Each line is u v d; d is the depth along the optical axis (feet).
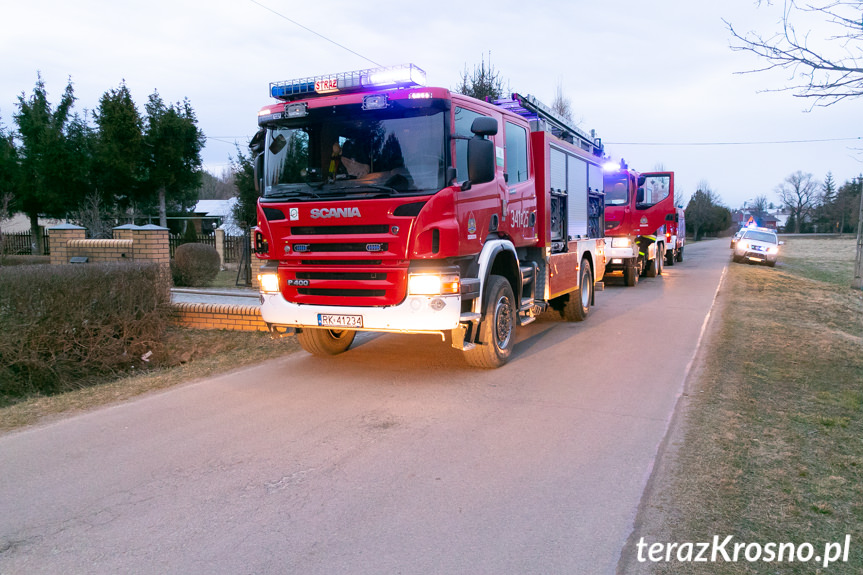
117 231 35.58
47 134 83.92
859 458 13.64
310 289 19.58
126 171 88.02
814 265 101.04
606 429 15.58
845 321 35.99
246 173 67.97
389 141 18.61
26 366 22.95
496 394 18.74
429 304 18.02
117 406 17.56
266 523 10.70
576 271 31.27
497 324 21.57
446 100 18.12
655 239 60.49
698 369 21.89
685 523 10.75
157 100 94.07
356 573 9.22
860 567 9.37
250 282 48.85
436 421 16.20
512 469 13.07
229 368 22.06
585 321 32.96
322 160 19.35
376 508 11.28
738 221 345.72
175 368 22.88
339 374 21.13
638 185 57.26
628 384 19.92
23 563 9.43
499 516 11.00
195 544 10.01
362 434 15.19
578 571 9.32
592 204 35.86
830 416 16.61
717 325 31.42
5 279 21.71
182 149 93.97
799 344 26.48
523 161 24.80
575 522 10.80
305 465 13.24
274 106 19.92
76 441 14.67
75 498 11.64
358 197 18.42
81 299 24.11
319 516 10.96
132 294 26.21
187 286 47.83
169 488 12.09
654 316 34.63
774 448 14.24
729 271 72.18
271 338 26.96
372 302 18.58
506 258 23.31
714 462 13.41
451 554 9.76
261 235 20.44
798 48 17.67
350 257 18.62
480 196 20.20
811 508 11.28
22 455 13.78
